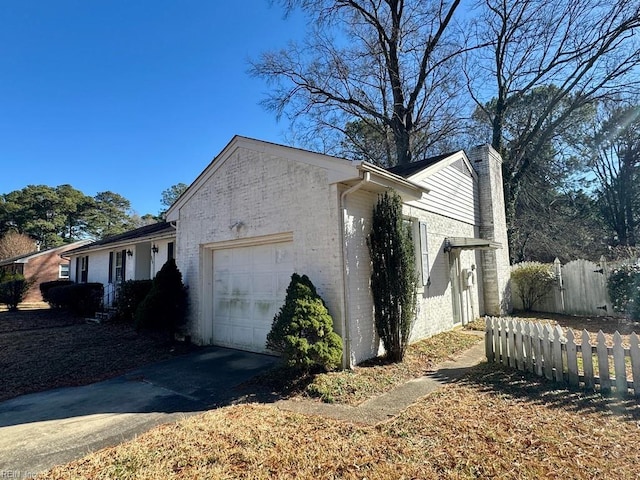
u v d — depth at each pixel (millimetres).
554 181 23984
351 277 6418
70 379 6441
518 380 5445
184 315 9133
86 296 15492
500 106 19062
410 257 6887
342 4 17656
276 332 5625
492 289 12930
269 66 18938
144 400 5172
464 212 12023
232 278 8500
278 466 3105
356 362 6324
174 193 60875
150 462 3230
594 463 3008
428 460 3125
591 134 24516
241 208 8016
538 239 22500
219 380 5992
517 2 17156
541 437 3496
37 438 3939
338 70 20469
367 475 2920
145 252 15594
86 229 50188
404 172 9750
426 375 5969
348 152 23953
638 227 25938
